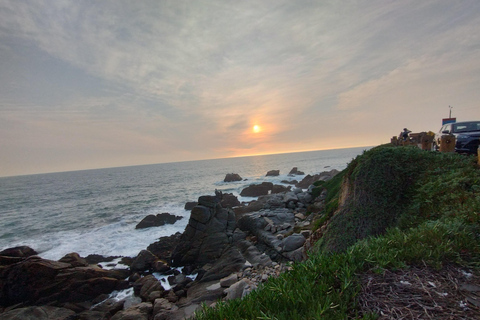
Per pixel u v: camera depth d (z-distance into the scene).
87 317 15.25
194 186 80.06
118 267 22.23
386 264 3.64
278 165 146.50
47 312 15.56
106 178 153.38
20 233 36.19
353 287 3.20
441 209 6.90
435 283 3.23
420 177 9.31
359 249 4.17
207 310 3.50
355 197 10.30
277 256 16.67
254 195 52.47
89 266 21.08
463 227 4.58
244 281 12.02
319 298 2.91
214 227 22.47
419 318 2.64
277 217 22.95
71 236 32.66
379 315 2.74
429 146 12.98
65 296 17.20
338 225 10.06
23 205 64.25
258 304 3.11
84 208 53.16
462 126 12.50
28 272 17.47
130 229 34.50
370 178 10.13
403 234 4.63
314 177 57.75
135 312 14.20
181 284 17.73
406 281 3.32
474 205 5.50
